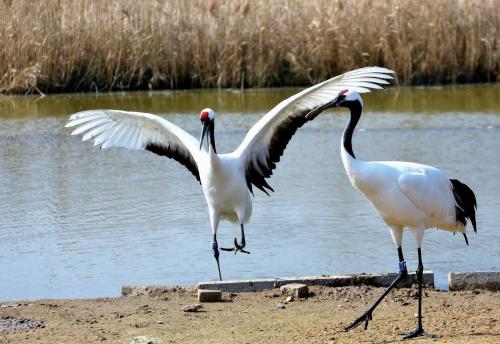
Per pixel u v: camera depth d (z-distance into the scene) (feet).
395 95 88.58
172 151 41.88
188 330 30.99
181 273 39.91
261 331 30.68
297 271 39.70
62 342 29.81
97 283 38.63
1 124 75.61
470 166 58.34
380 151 63.41
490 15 96.12
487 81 96.07
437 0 95.66
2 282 38.86
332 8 94.89
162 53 93.15
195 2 95.71
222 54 93.15
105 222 48.24
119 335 30.53
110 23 92.17
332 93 38.58
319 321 31.78
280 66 93.86
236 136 68.18
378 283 36.50
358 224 47.06
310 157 63.31
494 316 31.60
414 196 30.66
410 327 30.68
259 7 95.04
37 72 89.97
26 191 55.06
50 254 42.73
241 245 39.55
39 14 91.15
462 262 40.57
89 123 40.55
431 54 94.89
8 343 29.81
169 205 51.72
